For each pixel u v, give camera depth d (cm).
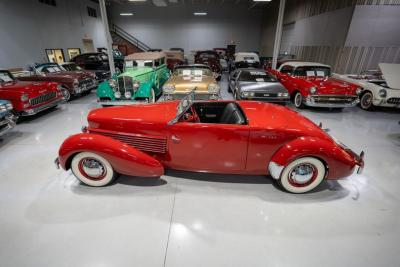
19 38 1014
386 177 295
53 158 338
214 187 269
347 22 873
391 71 541
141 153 247
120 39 2055
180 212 228
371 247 191
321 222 218
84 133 255
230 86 774
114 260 177
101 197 249
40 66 740
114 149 238
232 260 178
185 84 542
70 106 645
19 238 196
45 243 191
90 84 781
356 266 174
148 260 177
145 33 2111
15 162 326
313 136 236
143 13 2038
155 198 248
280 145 238
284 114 270
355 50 894
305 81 594
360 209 235
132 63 710
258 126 232
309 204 242
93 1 1816
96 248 187
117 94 554
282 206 238
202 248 188
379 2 813
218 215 225
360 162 237
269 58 1225
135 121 252
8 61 954
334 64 961
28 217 220
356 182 283
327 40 1019
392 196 257
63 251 184
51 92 546
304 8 1253
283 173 244
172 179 283
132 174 252
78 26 1565
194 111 290
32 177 288
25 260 177
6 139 409
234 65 1163
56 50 1311
